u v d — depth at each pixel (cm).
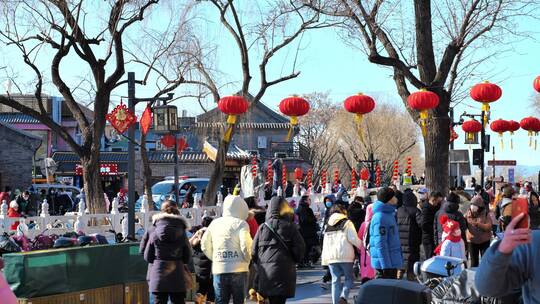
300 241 1114
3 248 1549
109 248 1380
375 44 2275
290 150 7481
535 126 2805
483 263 443
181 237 1176
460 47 2316
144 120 2189
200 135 4534
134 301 1437
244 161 5347
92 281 1341
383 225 1412
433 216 1692
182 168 5616
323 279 1827
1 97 2323
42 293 1240
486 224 1642
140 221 2331
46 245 1712
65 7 2255
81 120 2402
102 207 2386
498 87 2041
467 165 3338
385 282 764
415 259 1717
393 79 2469
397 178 3750
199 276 1445
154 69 2633
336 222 1391
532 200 1944
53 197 3219
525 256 447
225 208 1177
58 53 2334
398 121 7806
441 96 2311
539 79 2027
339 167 8231
